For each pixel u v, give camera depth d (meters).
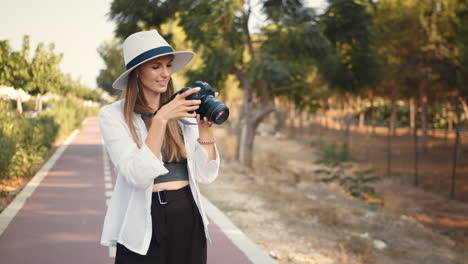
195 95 1.87
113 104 2.07
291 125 35.31
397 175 18.05
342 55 15.39
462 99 18.77
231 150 21.14
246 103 17.22
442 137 28.27
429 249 7.91
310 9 13.52
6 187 8.75
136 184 1.87
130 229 1.97
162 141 1.91
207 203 7.68
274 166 17.45
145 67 1.99
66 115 25.45
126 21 14.54
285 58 14.03
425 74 17.52
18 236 5.48
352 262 5.66
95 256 4.76
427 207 12.92
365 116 39.12
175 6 13.90
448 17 15.76
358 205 11.95
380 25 16.69
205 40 13.49
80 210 7.02
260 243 5.65
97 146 18.98
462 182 16.44
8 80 14.51
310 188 13.82
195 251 2.09
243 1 12.90
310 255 5.41
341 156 17.61
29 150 10.86
